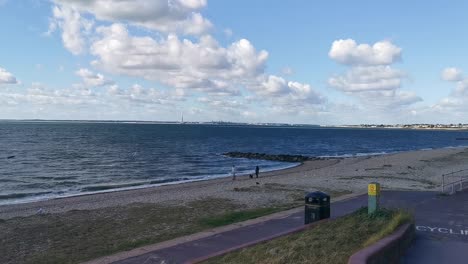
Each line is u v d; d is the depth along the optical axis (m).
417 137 191.38
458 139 175.25
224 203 20.83
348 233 10.34
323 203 13.12
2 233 15.21
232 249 10.55
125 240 13.77
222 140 125.94
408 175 35.66
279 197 22.69
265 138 148.88
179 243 12.33
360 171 40.44
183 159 64.12
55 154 69.06
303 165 56.41
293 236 10.95
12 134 133.25
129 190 32.25
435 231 12.41
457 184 25.20
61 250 12.93
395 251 8.96
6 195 31.30
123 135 140.88
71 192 33.00
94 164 55.31
